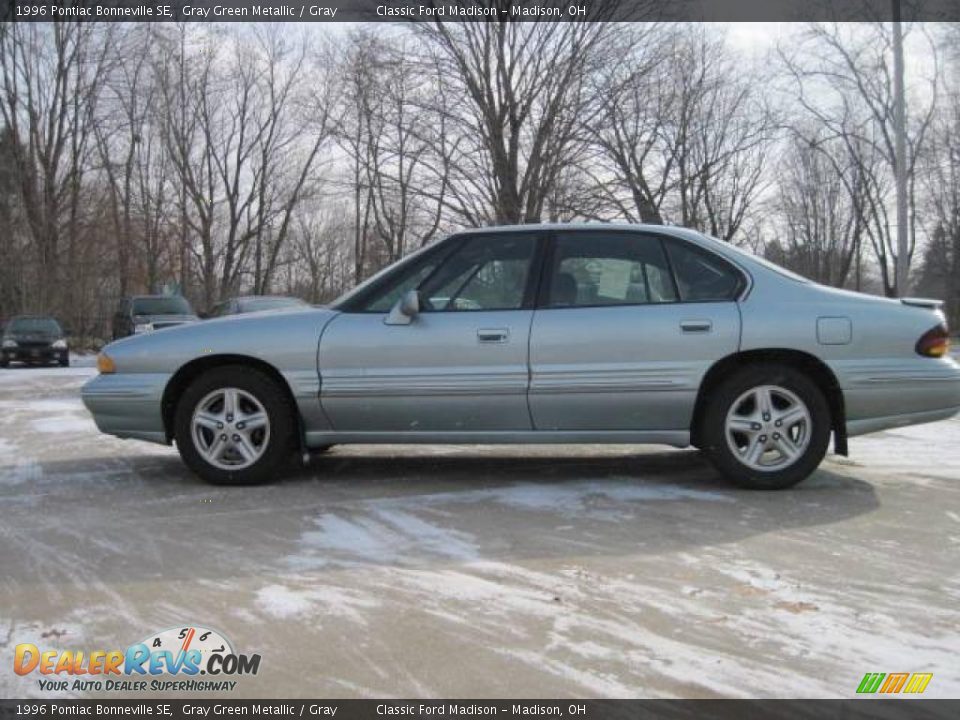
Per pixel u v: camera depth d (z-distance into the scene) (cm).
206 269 3528
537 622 307
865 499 481
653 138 1945
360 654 283
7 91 2878
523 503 479
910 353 486
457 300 514
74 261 2983
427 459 618
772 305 491
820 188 4122
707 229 2741
